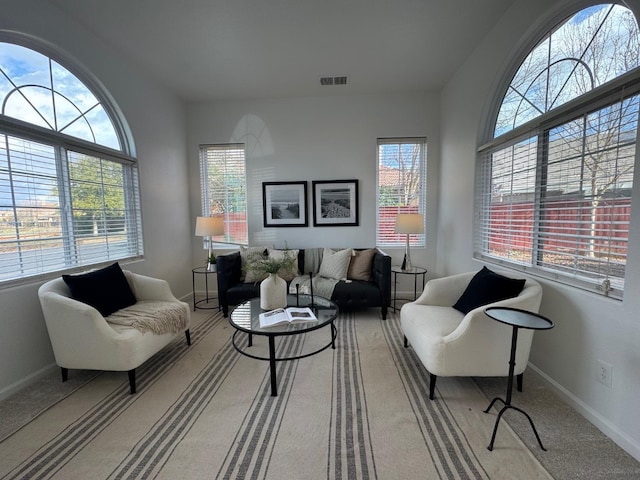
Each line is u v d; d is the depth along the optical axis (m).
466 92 2.97
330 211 3.93
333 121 3.84
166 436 1.48
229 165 4.05
